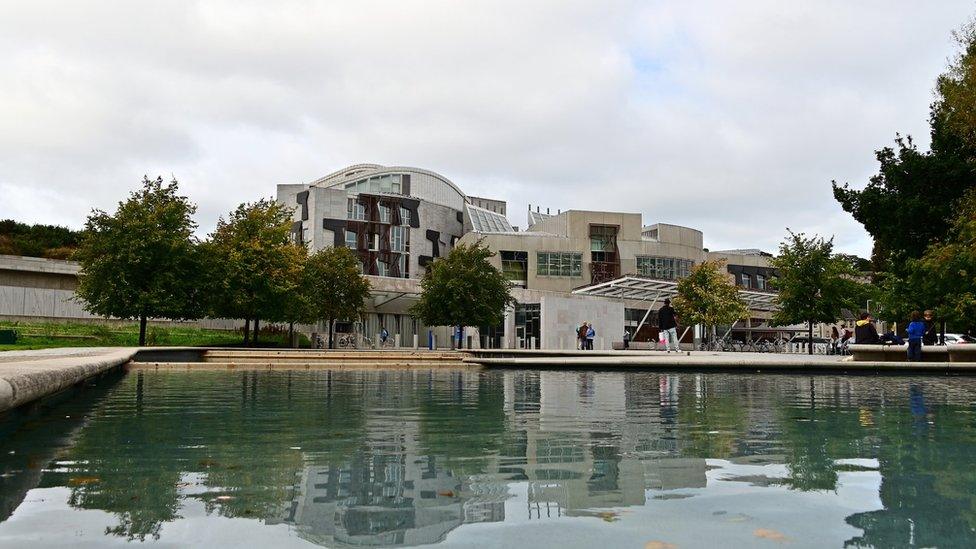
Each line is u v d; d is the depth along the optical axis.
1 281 38.56
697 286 49.91
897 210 25.97
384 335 50.78
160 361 19.39
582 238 72.81
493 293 41.12
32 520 2.25
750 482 3.01
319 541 2.03
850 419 5.74
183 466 3.33
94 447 3.95
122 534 2.09
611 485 2.93
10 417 5.48
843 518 2.36
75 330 35.19
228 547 1.96
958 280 23.70
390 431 4.81
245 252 33.50
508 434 4.65
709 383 11.84
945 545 2.01
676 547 1.99
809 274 32.97
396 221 75.12
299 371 17.16
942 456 3.75
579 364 17.64
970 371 14.74
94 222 27.91
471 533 2.14
